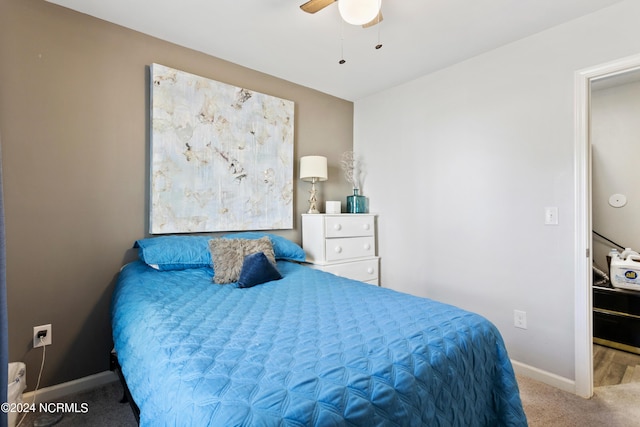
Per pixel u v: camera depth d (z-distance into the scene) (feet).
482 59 7.95
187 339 3.38
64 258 6.22
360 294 5.26
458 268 8.44
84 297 6.44
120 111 6.84
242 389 2.46
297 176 9.97
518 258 7.32
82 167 6.40
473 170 8.13
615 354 8.55
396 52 7.88
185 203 7.50
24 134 5.80
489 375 4.04
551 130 6.80
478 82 8.03
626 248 10.13
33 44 5.89
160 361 3.07
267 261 6.29
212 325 3.84
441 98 8.84
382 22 6.59
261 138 8.82
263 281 6.07
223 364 2.84
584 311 6.32
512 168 7.41
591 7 6.12
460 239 8.40
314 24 6.77
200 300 4.91
